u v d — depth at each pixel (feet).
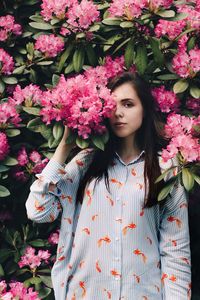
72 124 7.43
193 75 8.82
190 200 9.98
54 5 9.12
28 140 10.00
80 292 7.16
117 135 7.41
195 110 9.37
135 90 7.37
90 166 7.36
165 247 7.25
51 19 9.43
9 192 9.45
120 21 8.73
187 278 7.23
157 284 7.16
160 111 9.13
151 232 7.15
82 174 7.47
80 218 7.24
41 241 10.02
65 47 9.61
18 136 10.00
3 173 9.56
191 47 9.19
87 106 7.43
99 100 7.39
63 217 7.36
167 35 9.30
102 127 7.52
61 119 8.09
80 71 9.87
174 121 7.89
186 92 9.27
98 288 7.07
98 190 7.18
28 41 10.53
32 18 9.70
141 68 8.95
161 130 7.66
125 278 7.02
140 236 7.05
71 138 7.48
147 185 7.13
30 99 9.42
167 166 7.45
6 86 10.15
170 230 7.25
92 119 7.40
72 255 7.24
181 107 9.49
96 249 7.09
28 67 10.02
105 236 7.08
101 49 9.77
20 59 10.17
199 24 9.12
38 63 9.78
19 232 10.34
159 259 7.26
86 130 7.45
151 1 8.57
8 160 9.44
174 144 7.45
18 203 10.26
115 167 7.34
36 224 10.14
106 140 7.48
